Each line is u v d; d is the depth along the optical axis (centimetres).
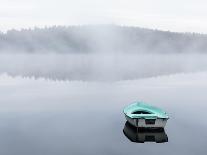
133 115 1884
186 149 1571
